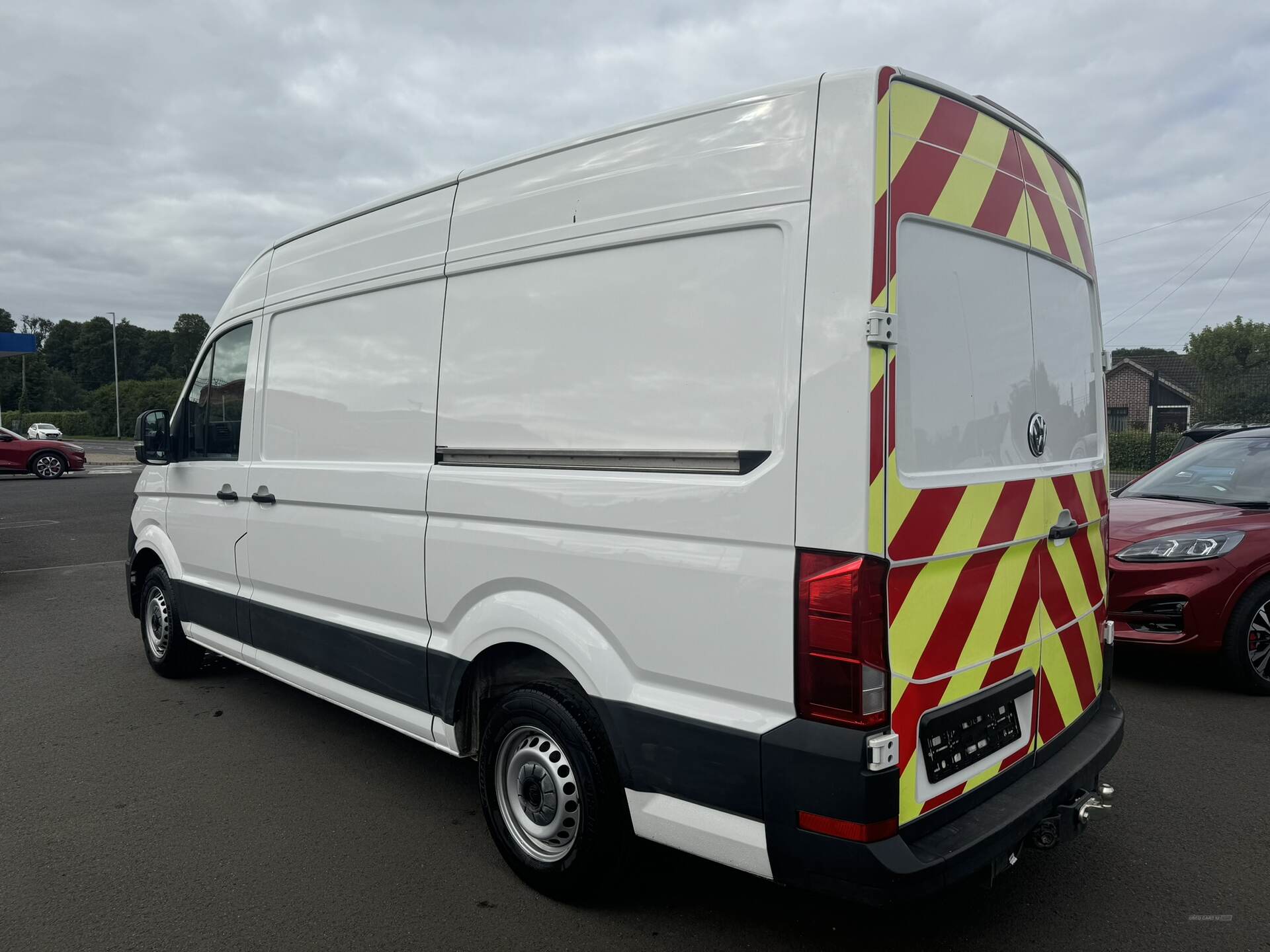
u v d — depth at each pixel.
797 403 2.21
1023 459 2.74
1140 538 5.25
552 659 2.99
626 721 2.61
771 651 2.26
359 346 3.71
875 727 2.15
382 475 3.49
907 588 2.21
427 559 3.29
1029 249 2.81
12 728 4.69
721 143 2.44
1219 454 6.26
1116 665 5.68
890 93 2.23
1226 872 3.09
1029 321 2.81
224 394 4.70
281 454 4.19
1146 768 3.99
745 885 3.06
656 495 2.50
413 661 3.40
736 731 2.33
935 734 2.33
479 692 3.28
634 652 2.58
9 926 2.83
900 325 2.21
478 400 3.12
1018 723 2.71
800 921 2.84
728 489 2.33
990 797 2.54
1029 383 2.80
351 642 3.72
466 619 3.16
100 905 2.96
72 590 8.61
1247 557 4.94
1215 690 5.13
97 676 5.65
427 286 3.38
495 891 3.05
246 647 4.54
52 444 23.55
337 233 3.92
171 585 5.20
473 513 3.09
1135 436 15.70
